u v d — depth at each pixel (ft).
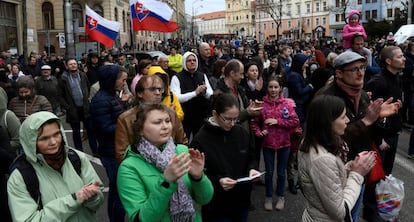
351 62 11.91
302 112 21.45
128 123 12.75
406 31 66.54
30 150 8.87
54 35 137.28
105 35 38.24
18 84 19.40
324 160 8.82
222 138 11.41
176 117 13.25
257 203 17.94
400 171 21.49
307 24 295.48
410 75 31.73
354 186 9.29
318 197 9.11
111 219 14.62
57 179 9.21
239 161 11.50
